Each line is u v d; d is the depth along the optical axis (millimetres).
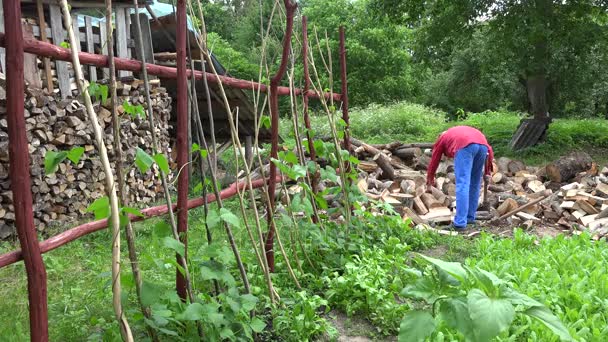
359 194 5152
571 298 3676
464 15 12719
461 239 5816
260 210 6961
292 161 4000
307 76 4938
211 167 3225
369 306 3746
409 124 16828
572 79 14398
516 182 8531
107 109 7332
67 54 2414
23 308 3760
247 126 9984
